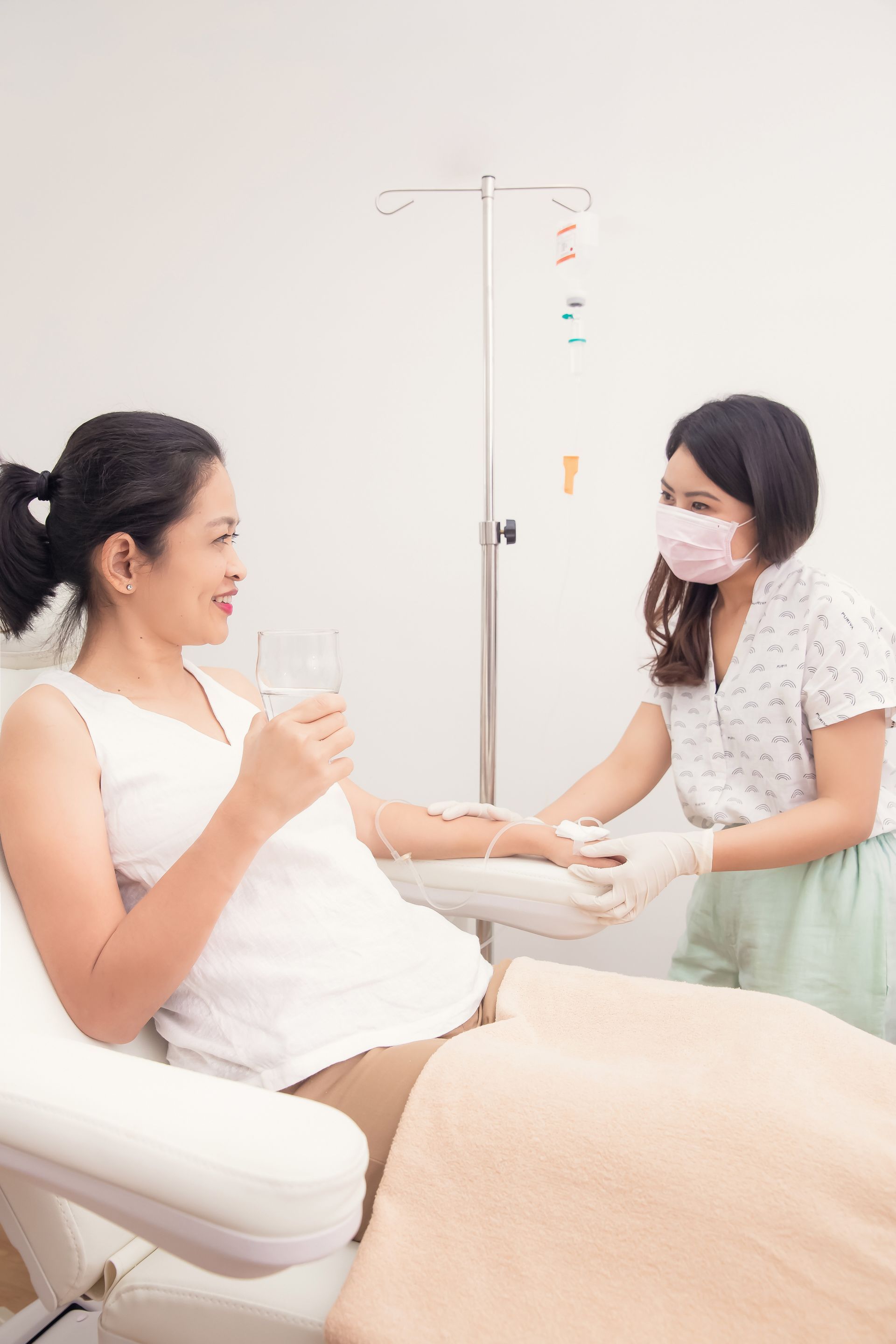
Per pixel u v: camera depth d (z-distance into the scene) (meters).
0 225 2.11
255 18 1.92
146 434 0.95
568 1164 0.70
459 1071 0.79
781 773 1.34
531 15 1.80
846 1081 0.78
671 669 1.44
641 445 1.87
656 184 1.80
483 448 1.92
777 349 1.79
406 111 1.88
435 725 2.03
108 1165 0.61
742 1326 0.64
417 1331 0.66
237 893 0.93
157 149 2.01
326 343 1.98
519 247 1.87
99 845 0.86
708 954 1.45
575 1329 0.65
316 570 2.05
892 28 1.67
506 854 1.23
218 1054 0.89
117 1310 0.78
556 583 1.94
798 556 1.83
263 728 0.81
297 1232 0.57
